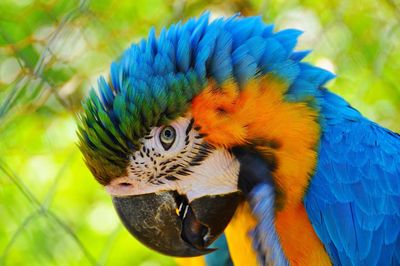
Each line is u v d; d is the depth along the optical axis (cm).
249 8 730
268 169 511
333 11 777
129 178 507
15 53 670
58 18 697
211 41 500
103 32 696
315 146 514
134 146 499
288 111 505
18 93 622
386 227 528
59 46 646
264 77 504
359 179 522
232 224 539
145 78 494
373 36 798
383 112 816
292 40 522
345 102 549
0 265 604
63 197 757
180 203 523
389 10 797
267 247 518
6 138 693
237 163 514
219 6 722
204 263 614
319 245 527
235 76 499
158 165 508
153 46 514
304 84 513
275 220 519
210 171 513
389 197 528
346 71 794
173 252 526
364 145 529
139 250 770
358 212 522
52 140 725
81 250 680
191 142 506
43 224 711
